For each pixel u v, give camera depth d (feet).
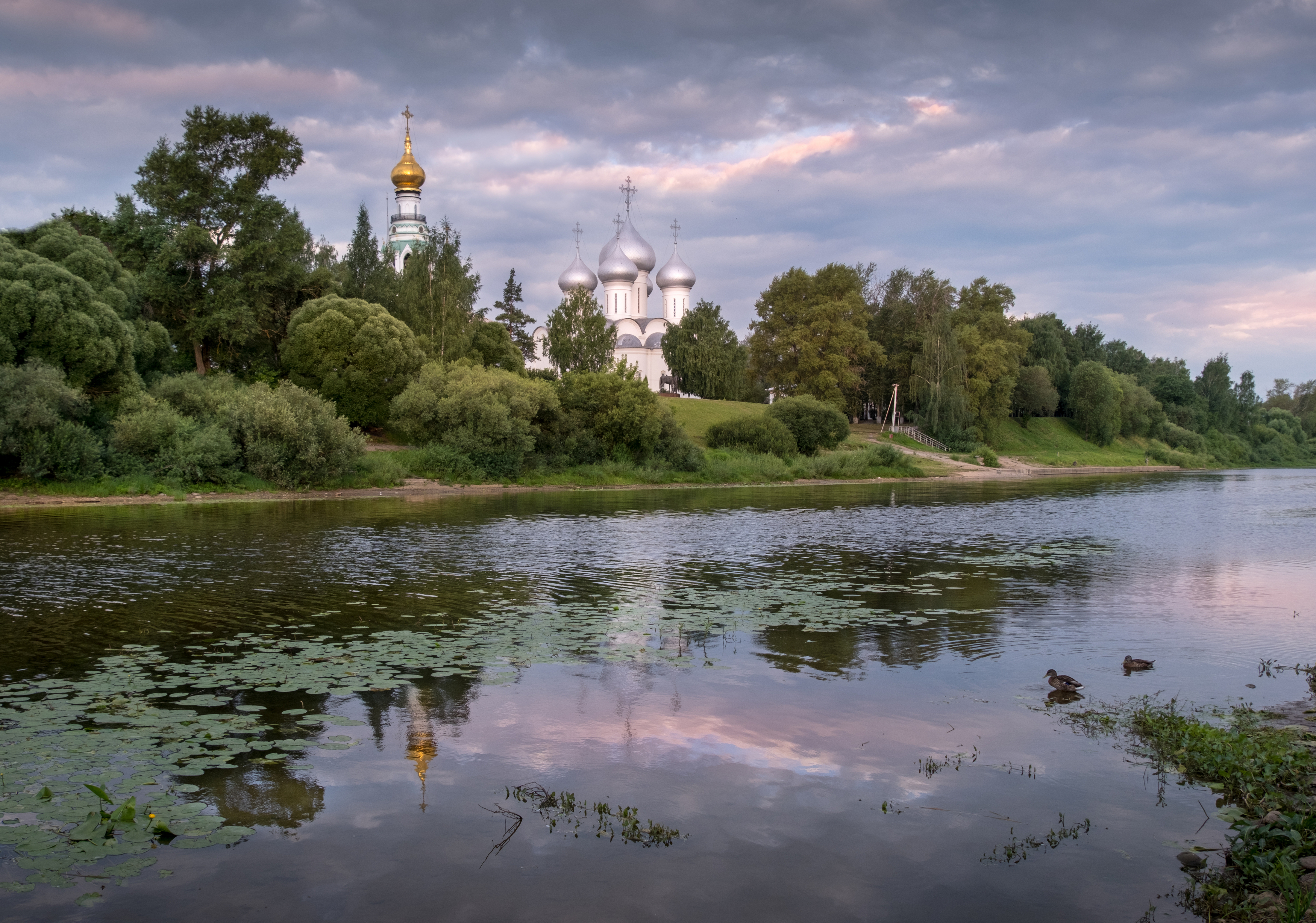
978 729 30.91
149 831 22.54
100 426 128.16
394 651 40.01
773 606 50.83
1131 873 20.94
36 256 128.67
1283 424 425.69
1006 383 299.17
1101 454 326.65
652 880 20.30
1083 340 412.57
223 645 41.04
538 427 166.91
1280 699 34.88
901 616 48.67
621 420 178.29
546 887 19.95
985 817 23.91
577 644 41.57
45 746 28.32
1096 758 28.35
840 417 222.89
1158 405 369.09
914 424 298.35
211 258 169.37
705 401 268.21
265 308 175.42
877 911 19.08
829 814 23.91
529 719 31.27
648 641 42.42
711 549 75.87
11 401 111.55
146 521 92.73
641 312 350.64
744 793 25.22
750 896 19.66
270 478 131.54
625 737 29.58
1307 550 78.18
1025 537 86.69
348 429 139.85
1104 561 70.49
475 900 19.36
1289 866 20.25
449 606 50.06
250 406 131.85
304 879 20.27
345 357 166.30
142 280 162.61
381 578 59.36
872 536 86.94
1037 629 46.09
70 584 56.18
